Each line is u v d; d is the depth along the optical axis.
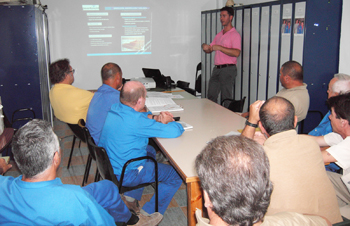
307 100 2.57
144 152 2.10
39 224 0.96
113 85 2.67
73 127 2.83
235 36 4.58
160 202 2.17
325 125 2.22
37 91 3.79
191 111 2.79
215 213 0.79
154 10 5.86
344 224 1.12
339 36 3.49
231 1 5.00
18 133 1.00
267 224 0.83
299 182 1.17
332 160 1.52
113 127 1.98
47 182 1.00
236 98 5.24
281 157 1.19
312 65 3.62
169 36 6.06
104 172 1.95
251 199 0.73
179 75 6.32
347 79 2.26
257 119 1.69
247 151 0.78
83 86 5.82
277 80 4.17
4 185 0.99
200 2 6.06
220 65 4.82
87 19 5.57
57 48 5.54
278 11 3.96
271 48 4.19
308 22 3.52
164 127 2.01
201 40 6.20
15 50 3.61
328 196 1.21
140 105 2.03
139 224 1.89
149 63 6.08
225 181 0.74
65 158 3.51
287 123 1.28
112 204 1.37
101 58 5.80
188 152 1.82
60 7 5.39
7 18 3.51
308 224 0.90
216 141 0.84
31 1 3.52
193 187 1.55
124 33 5.80
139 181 2.02
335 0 3.42
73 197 1.00
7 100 3.73
